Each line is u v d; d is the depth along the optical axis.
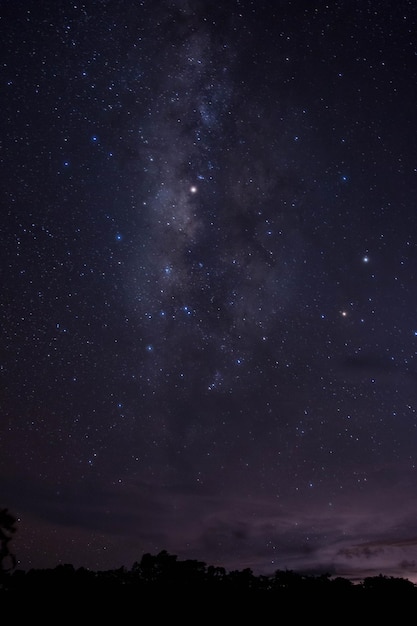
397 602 6.48
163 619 5.97
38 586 6.48
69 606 6.09
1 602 6.10
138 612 6.07
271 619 6.02
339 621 6.02
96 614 5.97
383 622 6.03
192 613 6.12
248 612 6.18
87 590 6.46
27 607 6.02
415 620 6.11
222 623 5.92
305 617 6.09
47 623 5.74
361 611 6.25
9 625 5.64
